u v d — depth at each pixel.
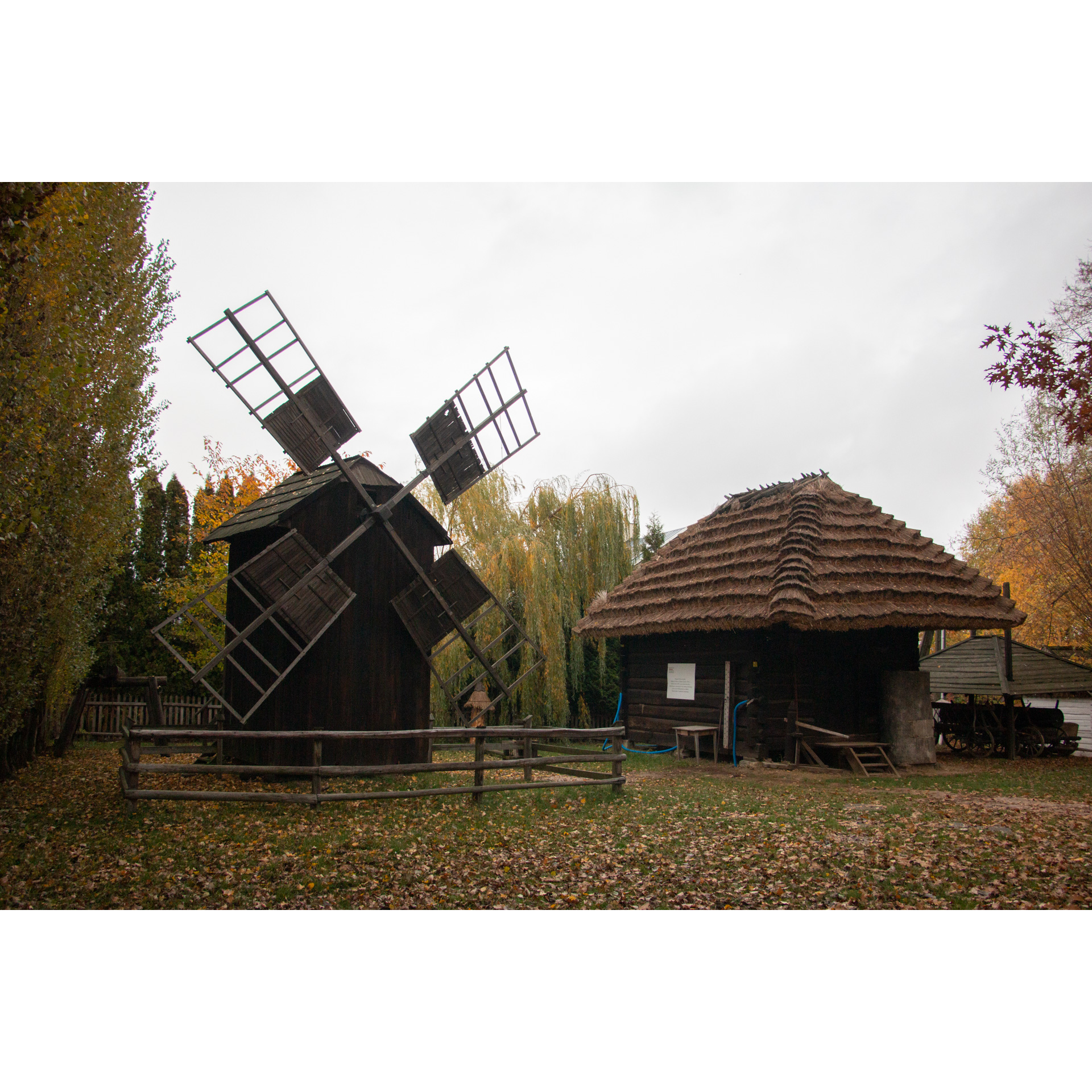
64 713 17.02
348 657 10.87
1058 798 10.85
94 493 11.13
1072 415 9.30
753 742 14.64
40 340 7.73
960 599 15.03
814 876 6.68
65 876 6.25
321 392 10.74
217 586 9.48
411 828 8.12
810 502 15.56
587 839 7.88
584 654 21.78
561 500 21.44
